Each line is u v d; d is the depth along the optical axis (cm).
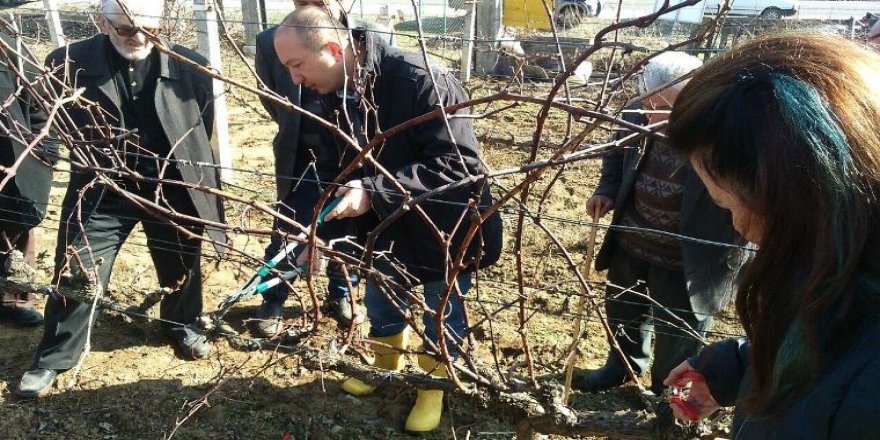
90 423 293
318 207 165
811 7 862
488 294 390
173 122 281
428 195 152
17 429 290
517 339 353
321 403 308
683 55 237
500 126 643
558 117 684
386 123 232
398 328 285
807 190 72
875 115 71
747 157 75
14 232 334
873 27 267
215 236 310
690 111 79
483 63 744
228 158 523
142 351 338
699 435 181
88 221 257
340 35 218
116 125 275
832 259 73
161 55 272
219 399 307
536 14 655
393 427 299
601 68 538
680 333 275
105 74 268
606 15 941
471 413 305
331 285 341
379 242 254
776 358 83
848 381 76
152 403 303
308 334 217
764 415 87
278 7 1085
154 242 308
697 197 239
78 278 249
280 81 298
